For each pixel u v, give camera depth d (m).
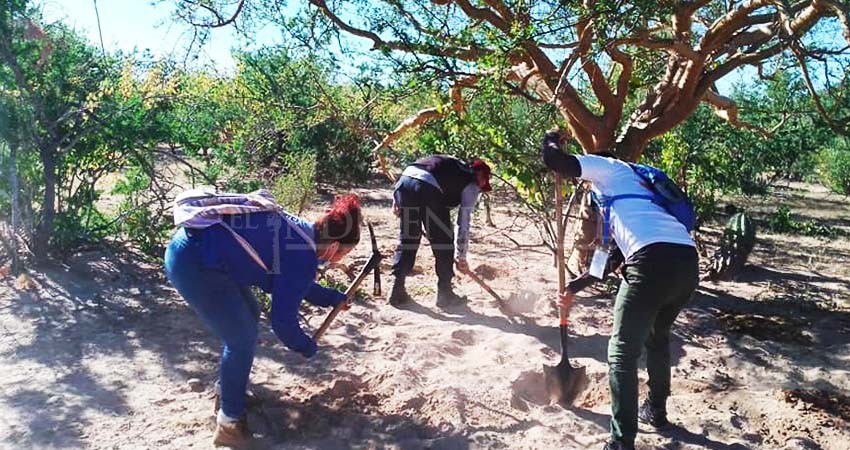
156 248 7.53
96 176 8.12
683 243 3.71
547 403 4.38
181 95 7.55
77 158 7.27
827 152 20.31
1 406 3.99
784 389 4.70
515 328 5.72
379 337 5.34
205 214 3.50
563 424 4.04
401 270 6.17
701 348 5.45
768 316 6.43
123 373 4.51
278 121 8.90
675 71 6.89
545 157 3.97
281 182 8.55
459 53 6.26
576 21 5.64
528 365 4.83
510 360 4.97
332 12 6.71
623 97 6.90
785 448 3.84
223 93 9.30
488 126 6.20
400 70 6.39
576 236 7.03
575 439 3.87
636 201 3.82
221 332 3.59
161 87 7.47
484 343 5.32
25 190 6.86
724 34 6.37
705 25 8.15
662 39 5.97
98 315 5.55
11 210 6.81
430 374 4.66
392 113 9.27
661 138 9.08
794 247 11.02
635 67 8.11
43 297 5.92
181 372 4.56
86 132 6.75
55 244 7.02
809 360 5.29
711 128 9.17
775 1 5.70
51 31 7.09
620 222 3.80
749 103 9.10
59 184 7.28
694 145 9.11
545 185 6.79
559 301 4.29
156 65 7.43
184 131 7.67
